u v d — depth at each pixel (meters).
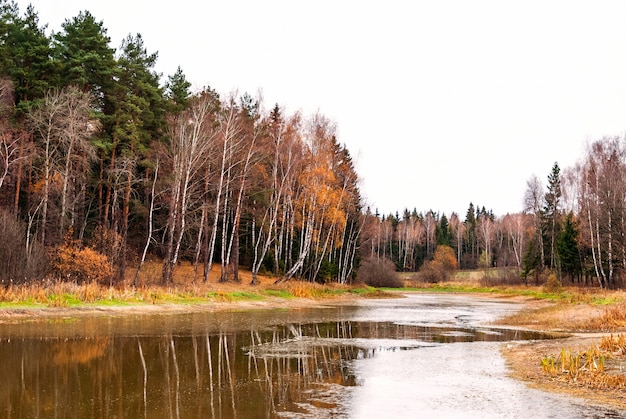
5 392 10.41
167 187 41.12
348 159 60.09
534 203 72.69
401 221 142.38
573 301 38.94
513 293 59.88
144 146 39.34
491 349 17.22
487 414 9.21
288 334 20.75
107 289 30.06
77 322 22.02
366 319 28.22
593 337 20.11
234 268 44.59
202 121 37.66
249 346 17.23
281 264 55.81
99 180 37.66
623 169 52.34
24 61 35.16
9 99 33.59
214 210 42.28
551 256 70.50
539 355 15.76
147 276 37.78
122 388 10.95
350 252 66.94
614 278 54.41
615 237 52.03
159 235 50.34
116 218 39.88
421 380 12.16
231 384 11.56
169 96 49.16
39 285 26.95
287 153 46.41
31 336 17.70
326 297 46.38
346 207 56.97
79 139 32.56
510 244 117.75
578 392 10.95
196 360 14.39
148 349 15.95
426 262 99.62
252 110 56.78
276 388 11.22
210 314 28.30
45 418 8.71
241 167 44.25
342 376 12.58
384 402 10.05
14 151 33.50
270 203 46.25
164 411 9.27
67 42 37.38
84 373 12.32
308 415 9.09
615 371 12.88
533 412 9.33
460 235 135.12
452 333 22.05
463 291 73.75
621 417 8.99
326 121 48.66
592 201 56.56
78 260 30.77
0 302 24.41
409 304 43.59
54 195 36.75
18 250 28.00
